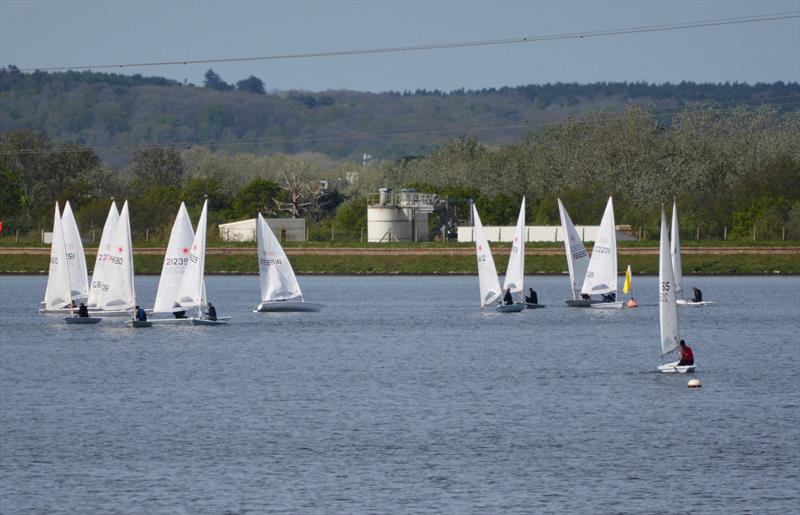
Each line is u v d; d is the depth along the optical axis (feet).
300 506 545.03
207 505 546.26
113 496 560.20
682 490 566.36
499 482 580.71
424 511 537.24
